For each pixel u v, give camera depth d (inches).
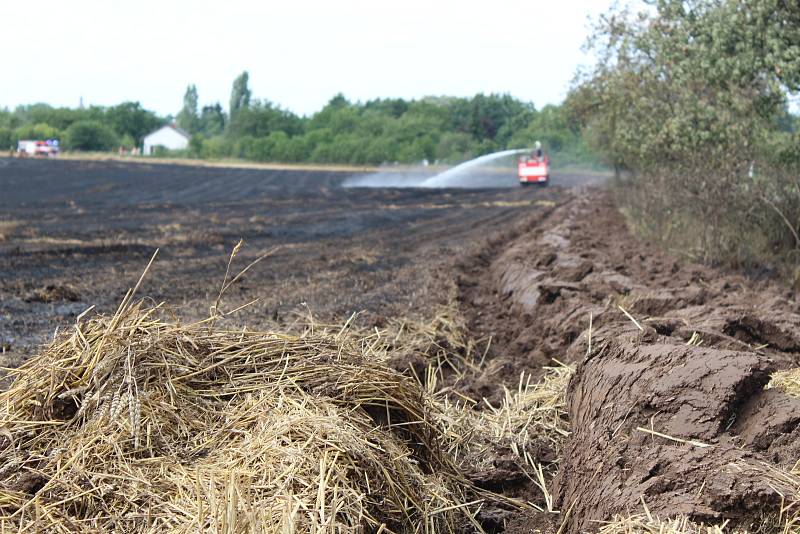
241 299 426.3
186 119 5506.9
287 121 3703.3
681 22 545.3
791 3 482.3
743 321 298.2
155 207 1019.9
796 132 528.1
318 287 474.0
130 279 475.2
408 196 1408.7
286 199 1254.9
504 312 424.2
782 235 534.0
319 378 202.8
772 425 173.8
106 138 3796.8
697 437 176.1
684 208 618.2
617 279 415.8
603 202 1218.0
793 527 146.7
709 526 148.8
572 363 293.7
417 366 297.7
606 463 181.0
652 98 684.7
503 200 1342.3
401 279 513.3
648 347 209.9
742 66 491.5
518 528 195.3
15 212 885.8
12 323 353.4
